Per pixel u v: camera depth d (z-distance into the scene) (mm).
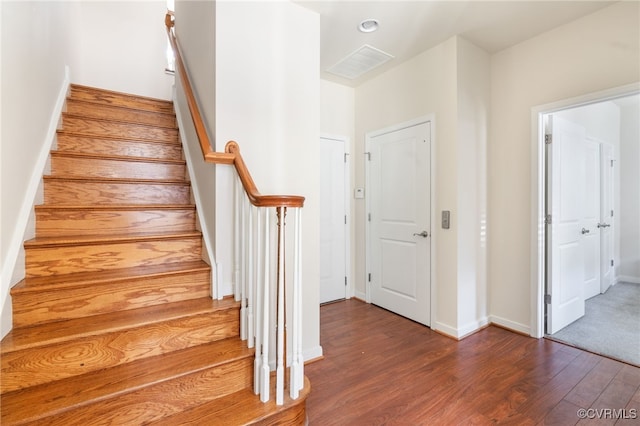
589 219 3605
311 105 2268
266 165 2076
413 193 3074
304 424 1564
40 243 1643
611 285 4273
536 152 2656
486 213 2936
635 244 4383
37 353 1282
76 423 1182
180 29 2994
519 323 2783
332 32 2572
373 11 2293
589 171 3568
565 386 1930
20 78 1702
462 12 2316
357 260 3822
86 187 2137
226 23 1924
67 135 2352
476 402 1785
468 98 2748
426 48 2863
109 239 1820
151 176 2531
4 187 1460
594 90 2324
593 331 2762
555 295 2734
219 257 1907
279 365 1480
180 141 2932
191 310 1688
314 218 2293
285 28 2154
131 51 4082
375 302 3555
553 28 2537
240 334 1793
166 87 4352
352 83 3662
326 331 2809
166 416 1366
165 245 2008
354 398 1827
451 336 2689
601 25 2287
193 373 1428
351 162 3828
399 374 2084
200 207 2225
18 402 1174
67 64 2902
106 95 3014
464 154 2723
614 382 1968
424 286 2961
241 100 1978
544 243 2711
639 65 2125
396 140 3258
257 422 1380
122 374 1378
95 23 3838
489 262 2977
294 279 1545
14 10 1637
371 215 3607
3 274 1405
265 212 1512
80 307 1567
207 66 2051
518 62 2773
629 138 4422
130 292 1693
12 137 1571
